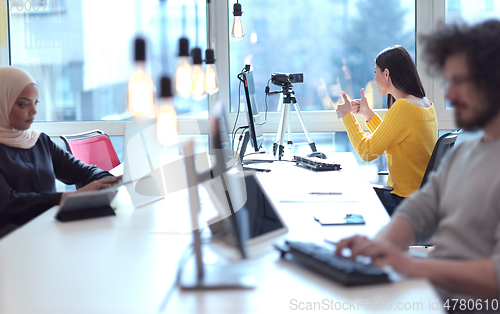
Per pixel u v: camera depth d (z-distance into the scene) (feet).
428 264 3.16
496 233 3.19
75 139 8.61
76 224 4.74
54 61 11.69
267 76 11.61
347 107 8.30
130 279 3.32
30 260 3.73
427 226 4.07
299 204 5.44
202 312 2.79
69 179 7.47
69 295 3.06
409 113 7.55
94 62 11.69
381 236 3.89
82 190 5.76
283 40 11.47
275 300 2.92
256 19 11.42
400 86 8.01
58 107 11.86
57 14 11.55
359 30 11.38
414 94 8.02
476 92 3.29
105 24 11.56
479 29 3.31
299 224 4.65
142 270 3.48
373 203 5.43
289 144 9.68
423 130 7.66
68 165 7.41
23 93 6.59
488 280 3.00
